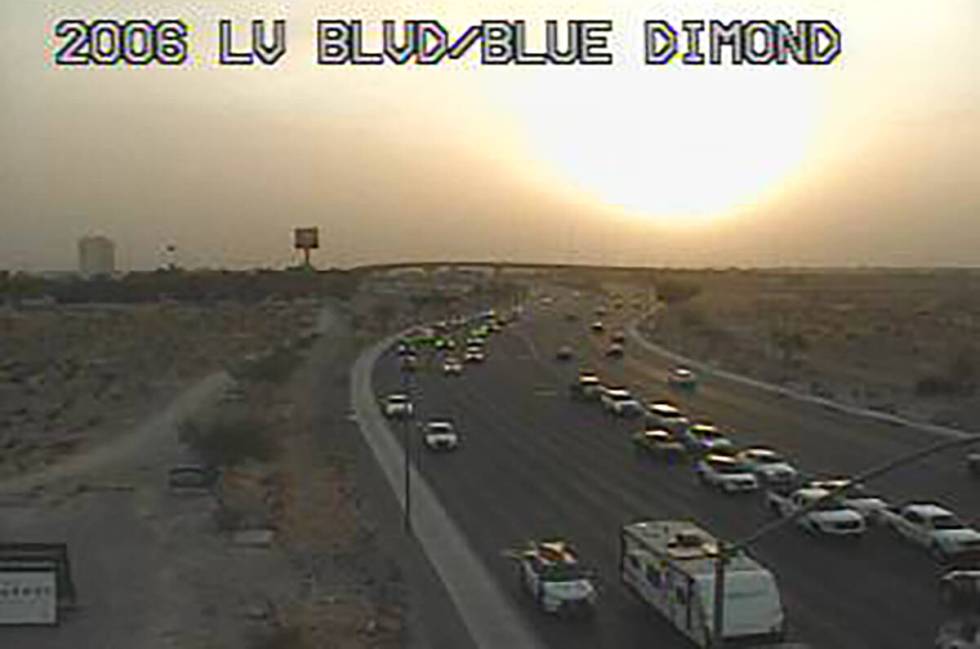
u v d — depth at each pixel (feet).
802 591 270.46
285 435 506.89
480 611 259.39
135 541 333.42
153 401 638.53
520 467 432.25
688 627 228.02
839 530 316.19
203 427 495.82
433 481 406.82
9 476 437.17
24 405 625.00
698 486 396.37
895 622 246.68
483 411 582.35
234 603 272.31
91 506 380.99
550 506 366.02
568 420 552.82
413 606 264.31
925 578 281.95
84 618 264.93
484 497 379.55
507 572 290.56
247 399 628.69
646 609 259.19
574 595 253.44
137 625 259.19
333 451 466.70
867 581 279.49
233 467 435.12
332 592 277.03
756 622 222.69
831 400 606.55
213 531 341.82
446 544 319.47
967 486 390.83
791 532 330.95
